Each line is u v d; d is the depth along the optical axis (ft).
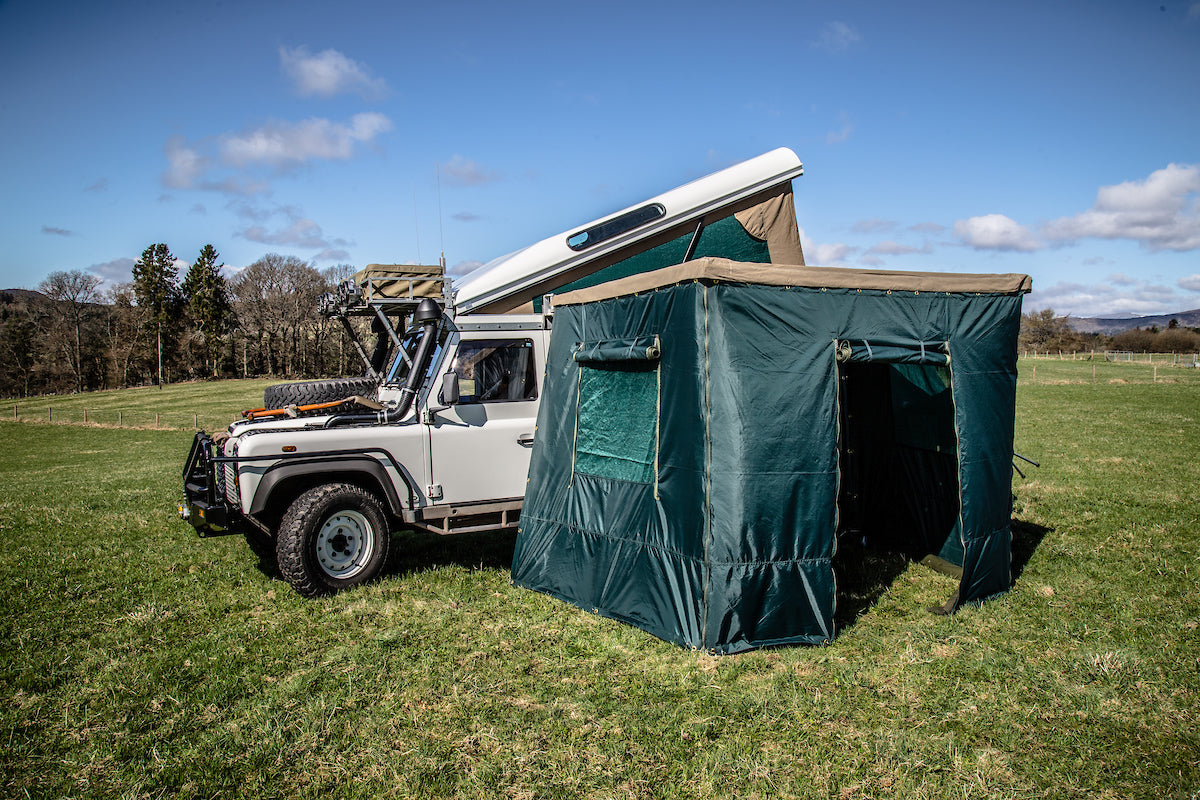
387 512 20.76
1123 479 34.01
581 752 11.30
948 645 15.28
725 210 22.90
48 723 12.45
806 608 15.60
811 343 16.08
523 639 15.83
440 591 19.08
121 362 229.86
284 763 11.10
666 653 15.07
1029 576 19.69
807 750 11.28
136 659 15.03
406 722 12.28
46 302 226.17
